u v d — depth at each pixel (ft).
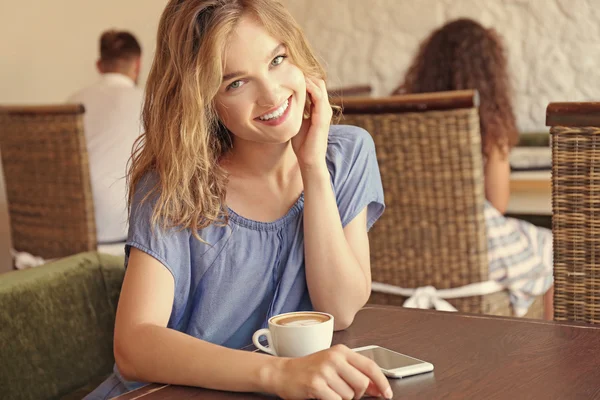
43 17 12.61
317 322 3.42
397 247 7.06
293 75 3.76
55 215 9.23
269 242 4.11
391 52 12.94
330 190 4.06
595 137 4.39
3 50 12.12
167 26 3.88
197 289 4.10
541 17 11.81
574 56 11.71
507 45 12.05
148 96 4.02
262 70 3.67
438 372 3.19
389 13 12.85
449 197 6.72
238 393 3.18
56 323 4.91
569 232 4.53
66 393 4.92
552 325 3.76
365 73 13.19
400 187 6.88
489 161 7.95
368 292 4.13
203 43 3.66
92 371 5.16
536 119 12.03
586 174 4.44
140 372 3.44
